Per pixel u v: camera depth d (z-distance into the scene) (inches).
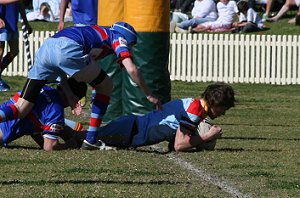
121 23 1029.2
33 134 1050.1
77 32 1004.6
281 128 1375.5
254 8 2829.7
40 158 973.2
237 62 2265.0
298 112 1646.2
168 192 802.2
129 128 1056.8
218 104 1028.5
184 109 1037.8
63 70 1000.9
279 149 1107.3
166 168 933.8
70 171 898.7
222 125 1401.3
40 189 804.0
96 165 935.7
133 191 802.2
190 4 2920.8
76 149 1048.2
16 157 978.1
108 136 1058.1
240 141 1189.1
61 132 1049.5
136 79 1006.4
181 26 2605.8
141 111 1249.4
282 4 2965.1
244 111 1637.6
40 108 1029.2
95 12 1434.5
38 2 2716.5
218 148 1105.4
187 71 2261.3
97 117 1037.8
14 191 792.9
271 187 842.8
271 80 2271.2
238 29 2610.7
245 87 2172.7
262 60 2269.9
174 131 1042.7
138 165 944.9
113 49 1011.3
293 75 2269.9
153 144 1067.3
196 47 2260.1
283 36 2263.8
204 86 2151.8
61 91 1039.0
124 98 1263.5
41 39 2249.0
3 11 1701.5
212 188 830.5
